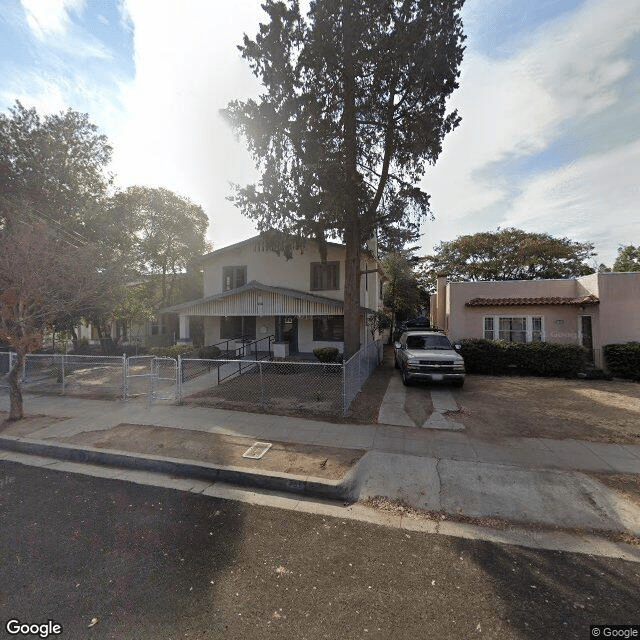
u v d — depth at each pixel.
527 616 2.53
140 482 4.82
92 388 10.20
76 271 8.22
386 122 11.17
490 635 2.36
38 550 3.25
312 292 16.25
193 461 5.16
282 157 11.24
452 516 3.91
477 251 32.84
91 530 3.61
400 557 3.21
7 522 3.76
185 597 2.69
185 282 24.67
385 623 2.46
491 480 4.60
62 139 16.19
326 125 10.91
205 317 18.16
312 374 12.31
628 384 10.95
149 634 2.35
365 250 14.14
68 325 15.14
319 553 3.26
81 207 16.34
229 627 2.42
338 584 2.86
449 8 10.07
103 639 2.31
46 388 10.18
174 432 6.38
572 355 12.16
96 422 7.02
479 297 15.08
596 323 12.74
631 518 3.79
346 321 12.13
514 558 3.21
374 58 10.12
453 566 3.08
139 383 10.94
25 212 12.05
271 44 10.24
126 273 12.70
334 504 4.24
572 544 3.41
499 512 3.96
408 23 9.88
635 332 12.20
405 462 5.11
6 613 2.52
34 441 6.06
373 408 7.90
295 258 16.52
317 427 6.62
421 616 2.53
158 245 21.31
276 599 2.69
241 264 17.25
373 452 5.44
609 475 4.71
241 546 3.36
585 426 6.71
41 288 7.37
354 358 8.86
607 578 2.94
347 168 10.89
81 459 5.64
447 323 16.58
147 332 24.89
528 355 12.59
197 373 12.86
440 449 5.57
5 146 14.61
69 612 2.54
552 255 30.03
